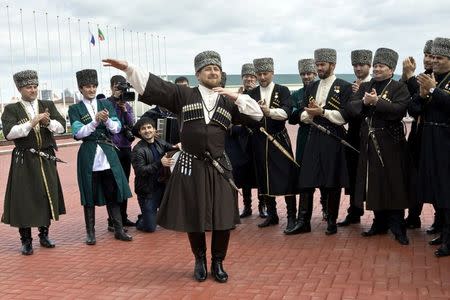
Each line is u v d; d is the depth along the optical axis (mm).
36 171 6258
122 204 7496
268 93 6863
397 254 5703
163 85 4746
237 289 4820
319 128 6395
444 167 5484
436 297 4441
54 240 6941
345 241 6309
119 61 4555
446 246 5559
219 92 4723
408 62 6309
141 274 5375
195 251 5117
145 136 7262
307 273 5176
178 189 4828
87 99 6660
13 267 5762
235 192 4965
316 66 6645
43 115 6195
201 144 4770
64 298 4758
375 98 5797
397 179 6000
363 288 4703
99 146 6605
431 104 5551
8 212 6258
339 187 6434
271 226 7227
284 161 6816
